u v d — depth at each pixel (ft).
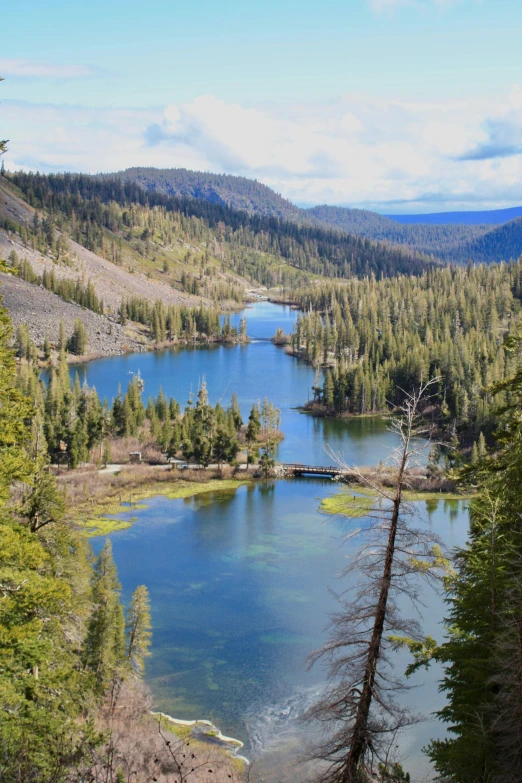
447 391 551.59
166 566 263.90
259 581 249.14
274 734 159.53
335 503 341.00
